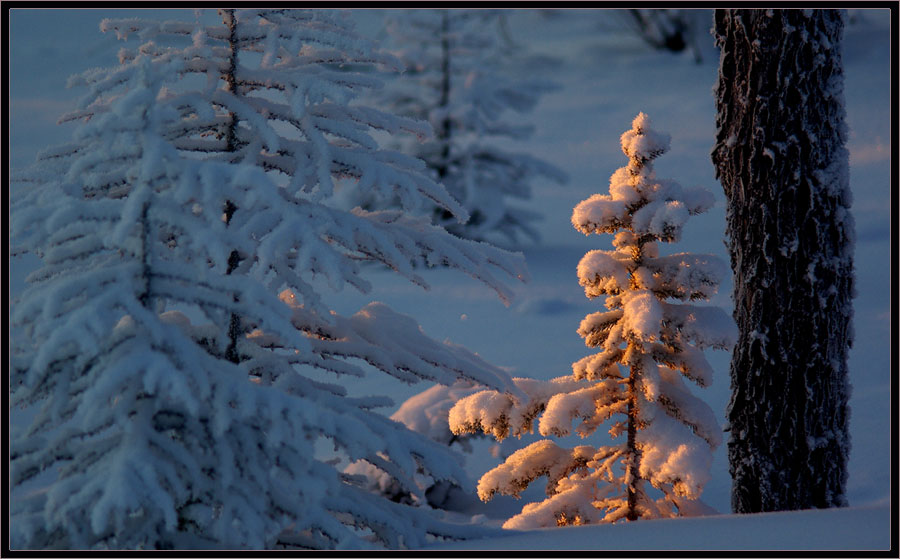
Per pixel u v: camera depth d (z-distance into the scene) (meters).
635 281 10.52
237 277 6.32
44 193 6.37
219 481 6.38
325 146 8.04
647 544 7.23
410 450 7.42
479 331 29.86
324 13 8.84
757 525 7.77
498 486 10.99
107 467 5.91
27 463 6.17
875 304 28.84
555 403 10.50
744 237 10.78
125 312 6.04
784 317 10.54
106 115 6.16
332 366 8.16
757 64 10.48
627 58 105.25
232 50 8.50
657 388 10.16
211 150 8.35
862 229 40.88
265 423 6.44
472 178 41.19
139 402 6.27
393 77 44.06
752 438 10.84
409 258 8.61
